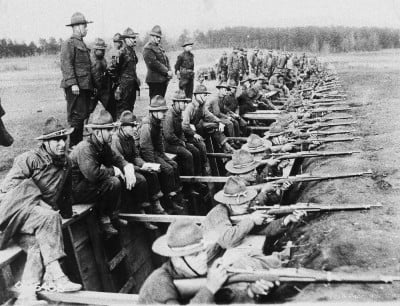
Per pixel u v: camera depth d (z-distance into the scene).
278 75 21.77
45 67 24.12
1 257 4.62
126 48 9.74
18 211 4.75
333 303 3.05
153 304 3.04
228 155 10.94
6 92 17.81
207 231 4.73
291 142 8.55
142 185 7.14
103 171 6.16
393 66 29.23
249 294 3.28
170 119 9.03
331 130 9.83
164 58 10.97
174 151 9.10
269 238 5.25
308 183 6.64
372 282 3.24
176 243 3.08
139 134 8.12
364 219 4.65
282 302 3.42
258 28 47.41
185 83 14.75
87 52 7.92
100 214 6.35
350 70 27.64
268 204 5.95
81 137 8.15
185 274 3.20
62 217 5.59
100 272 6.27
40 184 5.17
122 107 9.95
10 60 23.34
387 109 12.07
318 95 16.64
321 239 4.41
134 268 7.12
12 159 8.62
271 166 7.34
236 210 4.95
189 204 9.48
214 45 45.59
